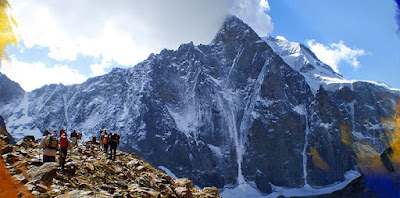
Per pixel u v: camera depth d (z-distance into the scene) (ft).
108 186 42.55
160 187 50.72
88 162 52.13
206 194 58.80
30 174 35.42
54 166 38.24
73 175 43.86
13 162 39.34
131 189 43.60
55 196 32.73
